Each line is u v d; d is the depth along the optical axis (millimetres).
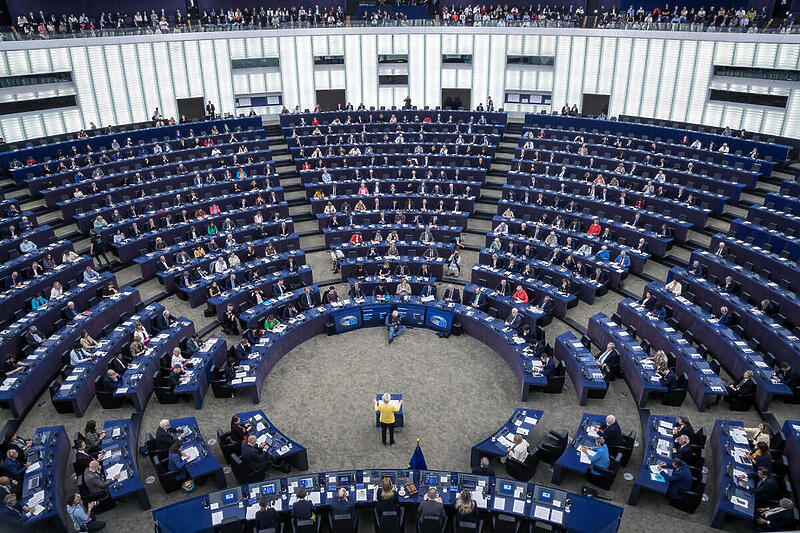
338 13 43031
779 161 30672
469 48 41875
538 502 13430
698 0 40625
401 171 33781
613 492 14641
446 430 17375
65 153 33875
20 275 24219
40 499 13477
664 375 17531
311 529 12805
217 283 24281
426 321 22688
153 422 17547
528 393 18516
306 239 30297
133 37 37531
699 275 22969
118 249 26172
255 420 16453
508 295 23172
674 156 32625
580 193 31094
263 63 41875
